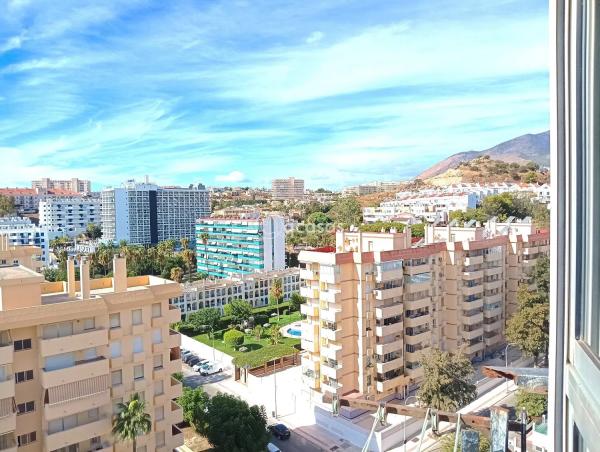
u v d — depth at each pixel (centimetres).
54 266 14688
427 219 17600
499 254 7475
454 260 6750
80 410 3600
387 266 5772
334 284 5588
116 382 3891
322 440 5312
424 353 6044
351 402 2266
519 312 6800
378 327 5706
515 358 7162
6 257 5597
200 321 9156
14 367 3447
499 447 1598
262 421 4903
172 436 4200
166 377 4175
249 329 9250
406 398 5903
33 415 3525
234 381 7050
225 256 15088
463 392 5212
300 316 10256
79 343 3606
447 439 4409
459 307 6875
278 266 14350
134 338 3981
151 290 4059
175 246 19438
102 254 13388
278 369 7206
